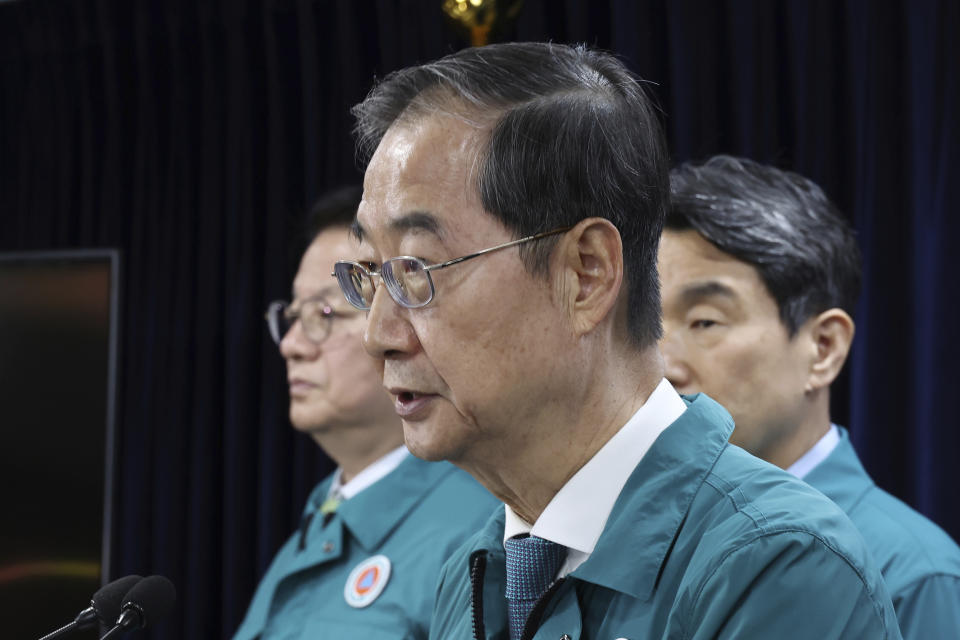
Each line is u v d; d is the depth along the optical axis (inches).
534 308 37.4
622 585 36.7
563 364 37.8
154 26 123.4
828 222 63.6
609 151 38.7
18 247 130.8
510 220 37.3
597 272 38.2
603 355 38.8
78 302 103.2
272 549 111.2
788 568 34.6
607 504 38.7
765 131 91.1
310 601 75.9
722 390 60.1
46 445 102.6
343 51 110.9
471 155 37.4
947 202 84.1
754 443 61.1
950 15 84.9
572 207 37.8
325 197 87.7
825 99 89.3
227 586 112.8
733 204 60.6
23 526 102.2
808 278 61.0
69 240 128.7
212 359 118.6
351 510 76.5
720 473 38.3
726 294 60.1
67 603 99.9
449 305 37.1
